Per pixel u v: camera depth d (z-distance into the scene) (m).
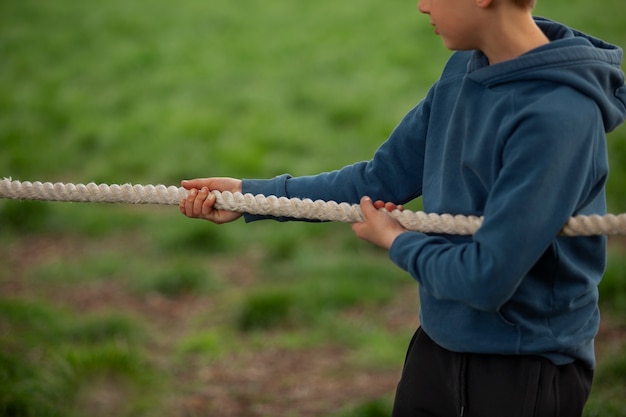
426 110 2.83
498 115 2.42
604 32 16.53
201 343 7.05
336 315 7.62
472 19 2.47
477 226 2.48
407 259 2.47
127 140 12.56
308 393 6.33
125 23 18.70
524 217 2.26
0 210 9.98
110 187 3.02
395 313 7.69
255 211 2.86
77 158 12.14
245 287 8.39
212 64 15.88
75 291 8.38
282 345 7.11
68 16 19.48
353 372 6.62
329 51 16.33
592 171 2.38
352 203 2.95
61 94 14.70
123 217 10.13
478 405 2.61
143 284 8.35
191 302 8.12
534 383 2.55
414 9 18.92
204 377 6.61
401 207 2.64
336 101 13.66
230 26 18.31
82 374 6.12
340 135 12.48
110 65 16.09
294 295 7.77
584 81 2.36
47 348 6.48
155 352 7.07
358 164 2.98
